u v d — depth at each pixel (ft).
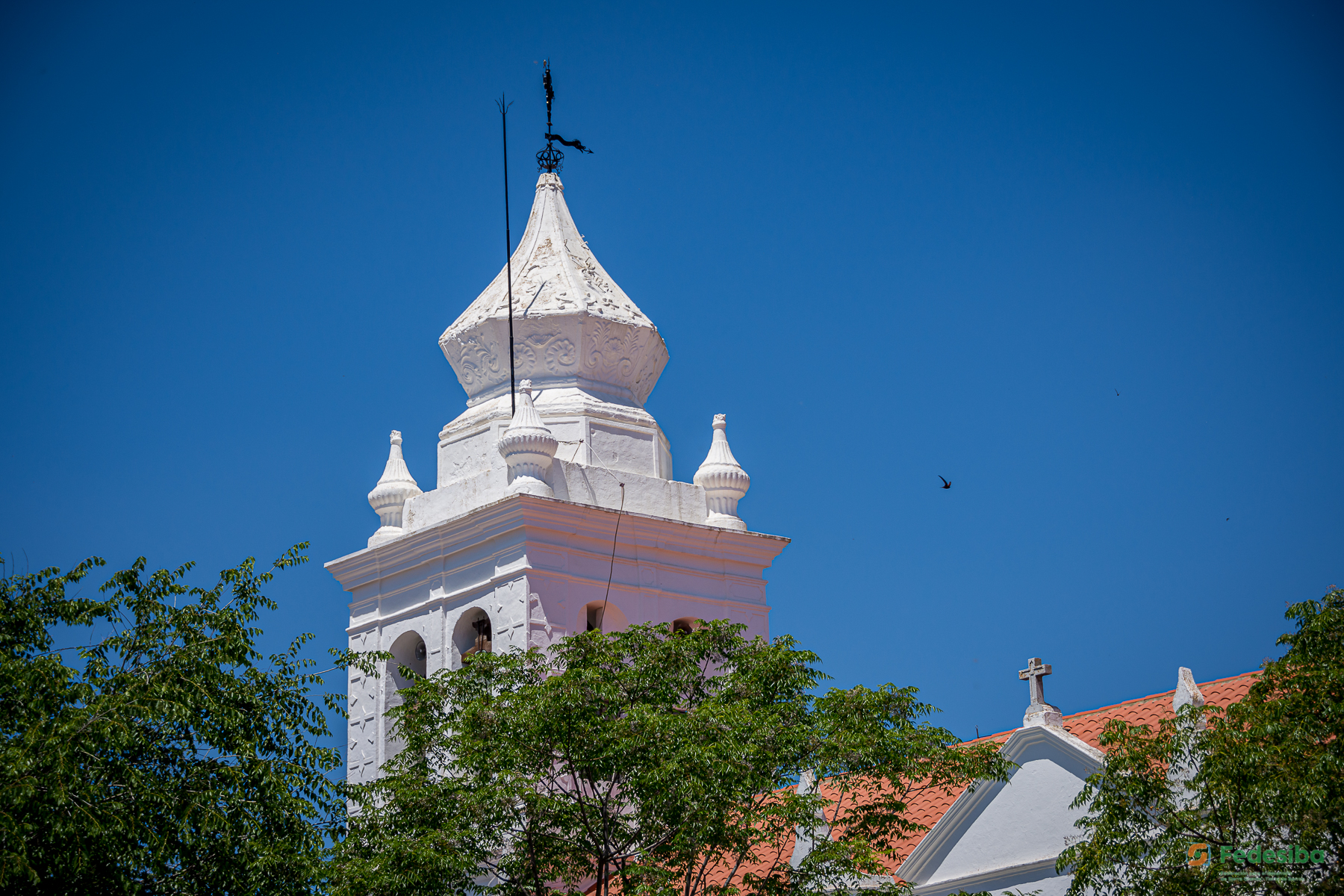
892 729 124.77
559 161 185.57
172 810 115.55
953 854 132.36
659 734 122.62
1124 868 120.06
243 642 124.67
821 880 124.67
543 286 171.63
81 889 111.04
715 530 165.27
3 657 115.34
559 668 140.56
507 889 127.95
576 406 166.40
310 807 123.03
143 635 122.42
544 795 130.00
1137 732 114.42
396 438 172.96
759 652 132.77
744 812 121.49
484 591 158.92
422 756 132.36
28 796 106.73
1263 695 111.55
